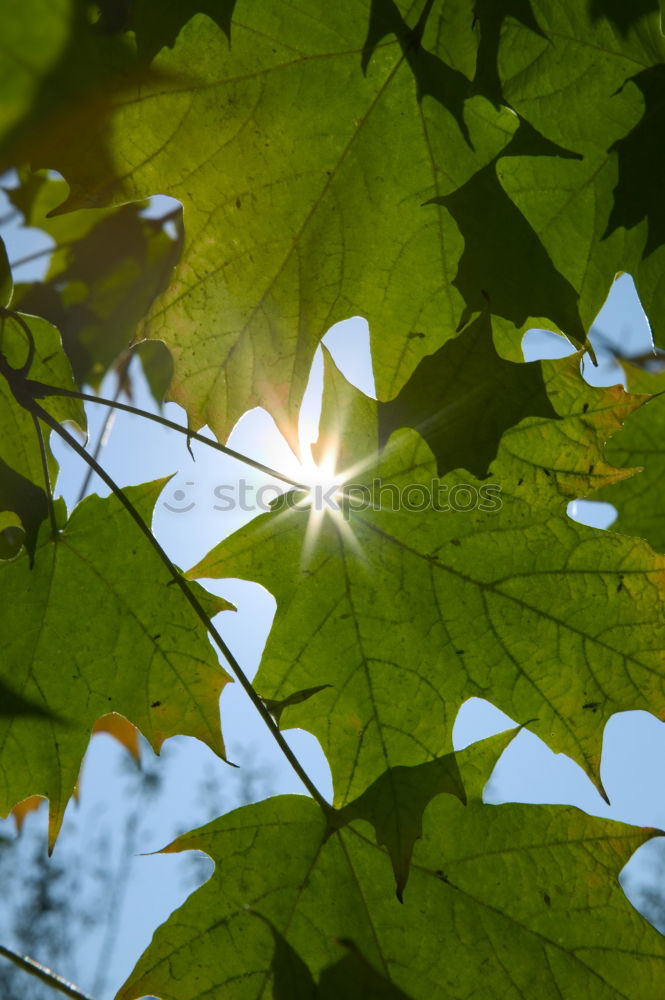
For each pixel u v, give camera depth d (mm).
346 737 630
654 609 623
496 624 632
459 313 648
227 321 650
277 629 634
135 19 624
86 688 645
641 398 625
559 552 628
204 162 640
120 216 792
